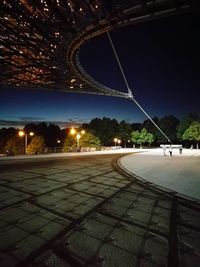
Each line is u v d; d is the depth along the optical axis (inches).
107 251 194.5
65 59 794.2
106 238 218.2
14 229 233.8
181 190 414.9
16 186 426.0
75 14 461.4
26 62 781.9
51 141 3644.2
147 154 1481.3
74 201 335.6
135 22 415.5
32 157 1118.4
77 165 785.6
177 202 341.4
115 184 464.4
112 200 346.0
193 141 3029.0
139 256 188.2
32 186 429.4
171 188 430.9
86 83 1226.6
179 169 697.6
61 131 3786.9
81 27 510.0
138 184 467.2
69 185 444.8
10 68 858.8
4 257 182.7
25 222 252.2
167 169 696.4
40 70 911.0
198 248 204.2
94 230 235.3
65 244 204.7
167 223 259.0
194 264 179.9
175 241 216.1
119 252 193.3
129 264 176.6
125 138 3459.6
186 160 1007.0
